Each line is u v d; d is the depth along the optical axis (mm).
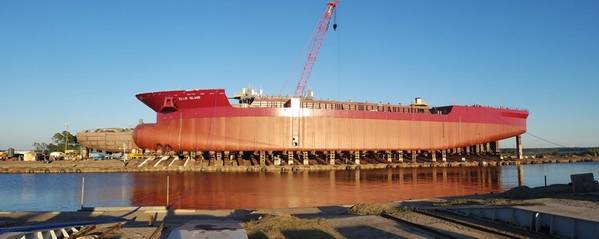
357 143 123375
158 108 118562
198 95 113188
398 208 30250
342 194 60281
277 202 51656
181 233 13055
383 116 128375
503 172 110312
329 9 143875
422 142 134125
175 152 119062
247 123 114188
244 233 13188
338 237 20484
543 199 30609
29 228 19781
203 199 55156
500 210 24078
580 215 20203
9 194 62656
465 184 76688
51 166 107938
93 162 114750
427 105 153625
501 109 152875
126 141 162500
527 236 19828
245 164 114562
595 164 161000
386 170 112875
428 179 86750
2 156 154625
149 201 53812
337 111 121812
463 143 142000
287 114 116250
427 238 19969
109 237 21125
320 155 131125
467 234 20484
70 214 31453
